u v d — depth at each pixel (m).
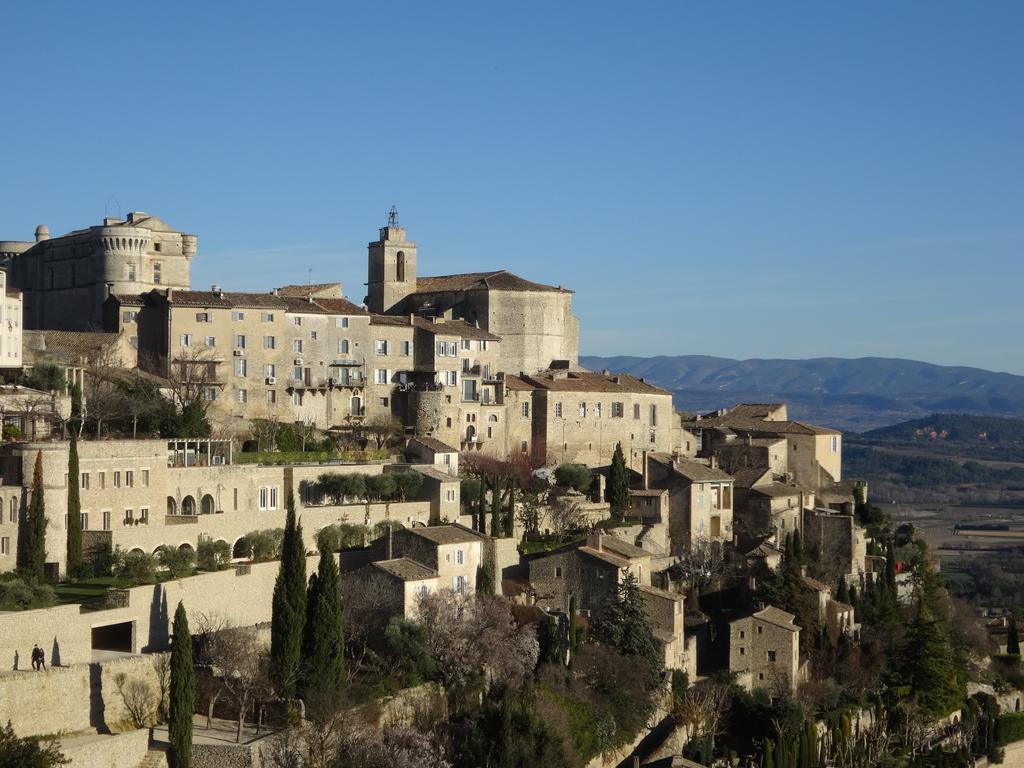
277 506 189.88
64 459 154.75
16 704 123.25
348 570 173.75
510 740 147.75
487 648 161.00
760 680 193.62
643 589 188.12
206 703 141.62
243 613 156.75
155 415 193.38
